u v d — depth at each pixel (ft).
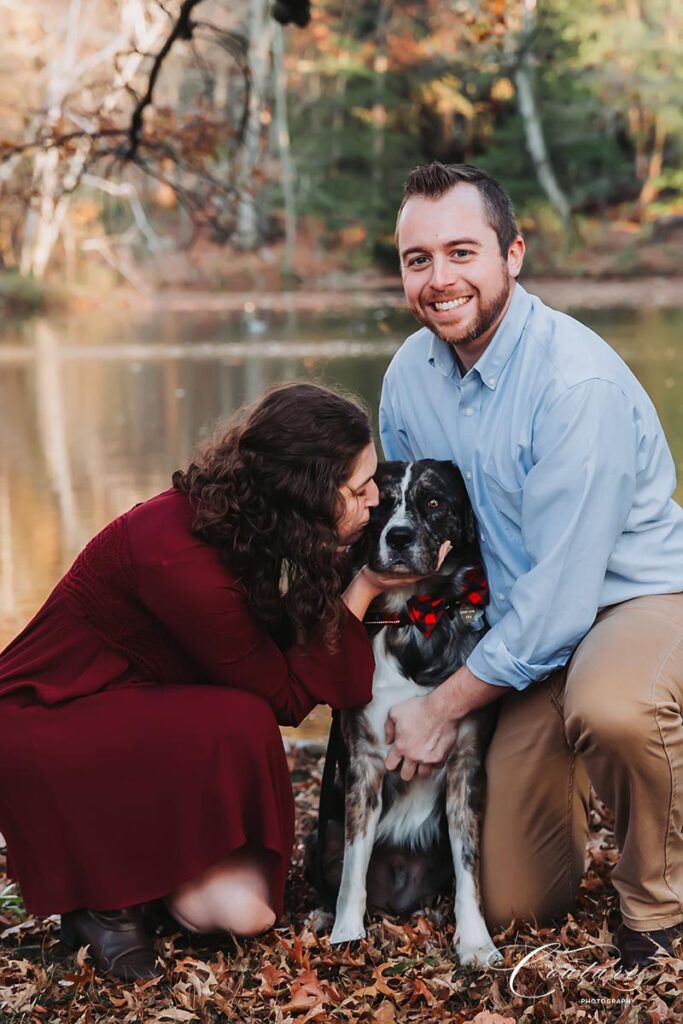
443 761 10.54
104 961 9.82
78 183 22.59
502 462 10.36
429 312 10.44
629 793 9.58
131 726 9.72
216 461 9.86
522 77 108.27
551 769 10.31
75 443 37.50
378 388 45.70
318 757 15.08
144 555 9.70
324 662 10.25
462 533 10.69
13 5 83.71
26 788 9.77
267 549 9.61
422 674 10.69
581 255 107.76
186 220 117.50
